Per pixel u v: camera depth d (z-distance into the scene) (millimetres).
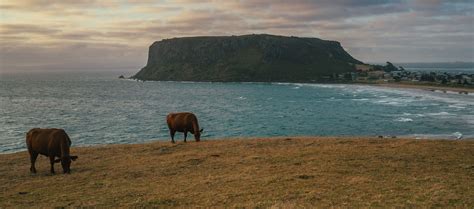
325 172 21812
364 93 186375
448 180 19375
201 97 174000
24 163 28859
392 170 22094
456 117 91125
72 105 136625
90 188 20641
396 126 78625
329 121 89125
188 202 17188
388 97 159875
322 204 15844
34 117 99875
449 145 30750
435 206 15156
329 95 176750
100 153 32031
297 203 16062
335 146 31156
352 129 76688
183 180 21516
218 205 16469
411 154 26641
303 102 142750
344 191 17781
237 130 77250
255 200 16875
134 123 88000
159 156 29453
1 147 59812
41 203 18109
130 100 159500
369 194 17172
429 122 83062
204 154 29078
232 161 26156
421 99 147375
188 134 69375
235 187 19328
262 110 116062
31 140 24844
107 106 133000
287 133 73250
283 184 19422
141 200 17766
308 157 26297
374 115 98375
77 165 27219
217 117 99000
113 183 21531
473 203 15461
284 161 25453
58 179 22969
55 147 24406
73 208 17016
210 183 20438
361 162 24266
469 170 22031
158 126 82688
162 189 19719
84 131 76188
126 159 28906
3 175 24656
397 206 15219
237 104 137750
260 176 21422
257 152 29359
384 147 29969
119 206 17062
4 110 117375
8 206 17719
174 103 144250
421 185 18438
